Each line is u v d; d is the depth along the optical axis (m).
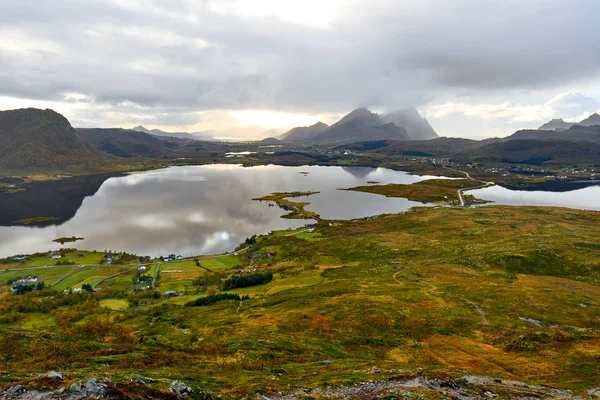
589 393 39.09
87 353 54.31
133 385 28.83
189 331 86.19
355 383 36.78
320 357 59.31
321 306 100.75
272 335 73.69
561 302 95.62
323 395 33.09
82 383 27.59
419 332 76.12
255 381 38.59
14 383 28.84
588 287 114.25
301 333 77.56
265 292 131.00
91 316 112.88
